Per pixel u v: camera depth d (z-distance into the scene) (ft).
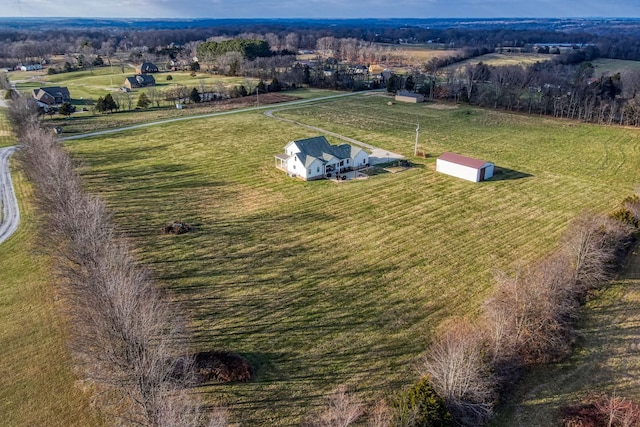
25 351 94.38
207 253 135.54
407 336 100.58
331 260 132.16
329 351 96.02
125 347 76.38
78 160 221.66
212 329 102.37
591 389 85.56
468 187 187.73
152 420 67.41
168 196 179.11
